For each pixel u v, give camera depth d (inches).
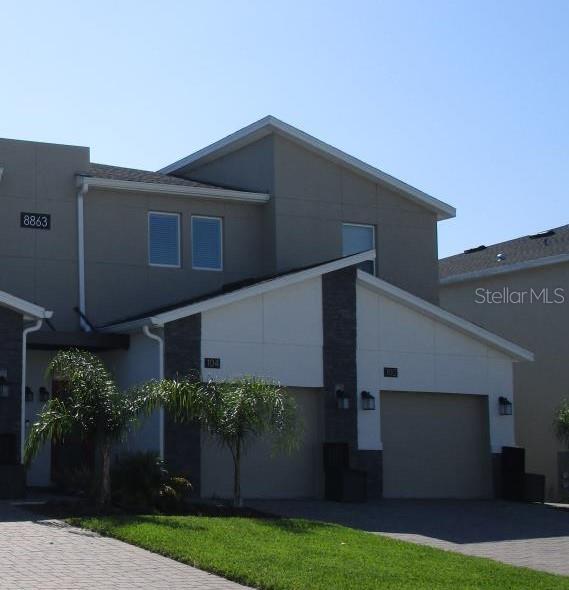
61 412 662.5
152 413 837.2
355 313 933.8
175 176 1177.4
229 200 1030.4
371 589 458.6
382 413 946.1
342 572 492.1
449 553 593.3
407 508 849.5
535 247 1349.7
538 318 1262.3
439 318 976.9
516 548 655.8
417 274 1115.3
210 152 1114.7
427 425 972.6
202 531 586.6
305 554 537.0
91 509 657.0
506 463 985.5
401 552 574.9
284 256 1032.8
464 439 991.6
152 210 999.0
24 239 937.5
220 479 854.5
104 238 970.7
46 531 577.0
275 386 769.6
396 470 948.6
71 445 898.7
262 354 878.4
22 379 783.7
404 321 961.5
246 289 871.1
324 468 893.2
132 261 979.9
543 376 1245.7
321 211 1061.1
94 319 954.1
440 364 976.9
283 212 1039.0
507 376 1015.6
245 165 1085.1
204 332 855.1
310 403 908.0
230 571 481.1
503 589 483.5
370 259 962.1
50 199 954.1
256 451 874.8
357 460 916.6
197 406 714.8
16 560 493.7
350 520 745.0
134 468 702.5
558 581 517.7
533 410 1249.4
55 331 876.0
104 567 488.1
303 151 1058.7
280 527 630.5
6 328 781.3
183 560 510.9
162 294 991.0
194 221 1021.2
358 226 1089.4
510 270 1286.9
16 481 737.6
